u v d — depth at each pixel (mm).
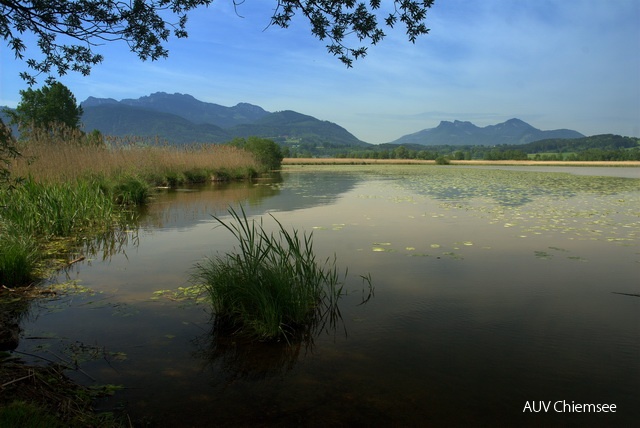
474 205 11977
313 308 4184
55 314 4047
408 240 7203
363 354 3266
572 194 15234
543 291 4652
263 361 3176
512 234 7688
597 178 26234
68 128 14359
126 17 4270
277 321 3650
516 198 13875
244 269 4145
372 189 17797
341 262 5832
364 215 10109
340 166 52500
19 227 6797
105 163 14008
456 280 5031
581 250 6465
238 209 11242
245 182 22000
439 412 2529
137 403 2617
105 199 9648
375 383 2854
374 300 4406
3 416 2041
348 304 4309
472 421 2441
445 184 20891
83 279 5148
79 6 4051
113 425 2340
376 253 6312
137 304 4312
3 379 2576
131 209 11133
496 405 2600
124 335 3598
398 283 4934
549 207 11430
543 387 2799
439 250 6492
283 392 2750
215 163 23000
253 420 2461
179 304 4316
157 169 18469
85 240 7355
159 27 4496
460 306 4223
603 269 5461
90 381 2859
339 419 2465
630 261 5828
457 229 8211
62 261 5949
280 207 11633
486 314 4020
